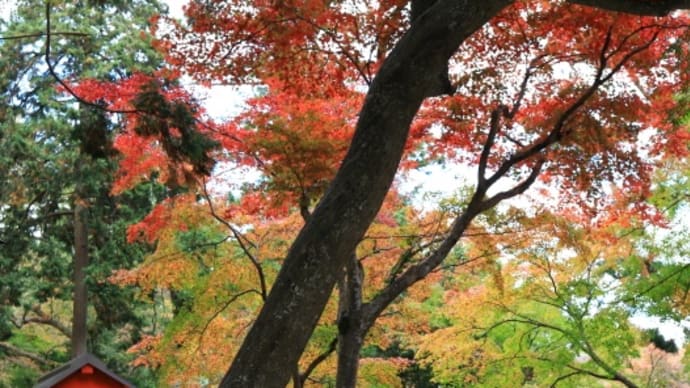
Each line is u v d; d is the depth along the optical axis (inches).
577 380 433.7
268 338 152.0
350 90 314.3
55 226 714.2
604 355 428.5
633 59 295.7
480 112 302.4
